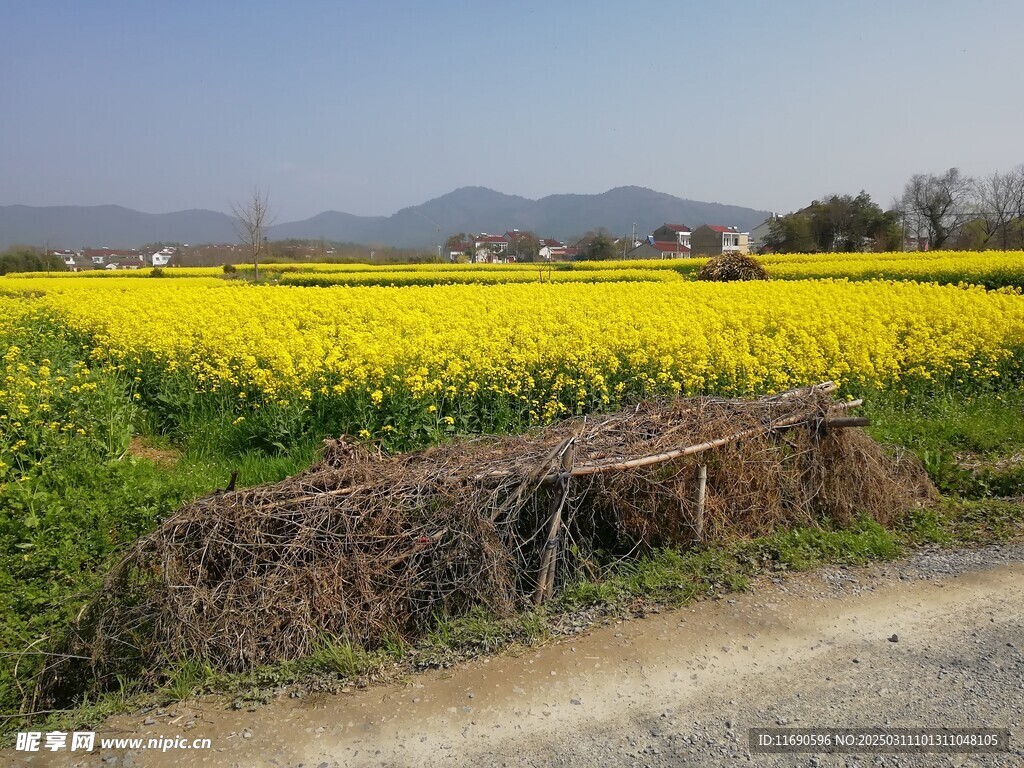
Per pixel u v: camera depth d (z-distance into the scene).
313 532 5.37
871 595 5.71
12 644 5.54
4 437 8.80
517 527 6.04
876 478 7.41
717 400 7.58
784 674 4.73
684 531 6.59
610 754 4.08
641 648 5.07
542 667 4.89
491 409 10.67
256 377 11.14
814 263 37.19
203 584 5.20
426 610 5.49
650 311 16.84
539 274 38.53
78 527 6.93
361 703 4.61
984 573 6.02
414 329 14.39
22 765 4.22
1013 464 8.57
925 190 83.38
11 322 18.69
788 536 6.65
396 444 9.59
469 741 4.23
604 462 6.29
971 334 13.54
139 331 14.24
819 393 7.73
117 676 5.06
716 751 4.06
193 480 8.26
